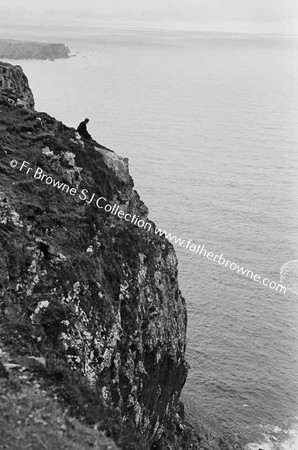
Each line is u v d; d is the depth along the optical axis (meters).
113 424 24.91
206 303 85.75
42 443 19.91
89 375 34.16
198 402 66.00
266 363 73.25
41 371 25.34
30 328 30.41
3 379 22.70
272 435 62.50
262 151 173.75
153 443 48.38
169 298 50.00
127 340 41.44
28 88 66.38
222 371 71.38
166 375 49.03
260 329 79.94
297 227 113.69
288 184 140.62
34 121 49.38
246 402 66.81
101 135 185.75
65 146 47.91
